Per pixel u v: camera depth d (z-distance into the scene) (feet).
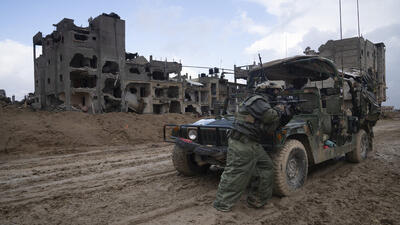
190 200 13.89
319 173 19.52
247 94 18.33
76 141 38.37
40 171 21.71
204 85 154.10
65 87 94.02
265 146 14.05
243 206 13.06
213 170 20.48
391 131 53.78
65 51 94.53
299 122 16.03
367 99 24.06
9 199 14.60
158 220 11.58
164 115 65.00
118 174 20.10
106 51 103.24
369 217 11.74
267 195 12.93
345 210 12.53
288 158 14.42
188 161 18.35
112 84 110.01
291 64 18.99
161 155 29.04
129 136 43.70
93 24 105.60
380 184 16.51
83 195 15.01
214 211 12.42
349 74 22.95
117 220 11.60
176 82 128.77
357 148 22.39
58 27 100.32
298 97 17.57
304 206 13.05
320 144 17.28
